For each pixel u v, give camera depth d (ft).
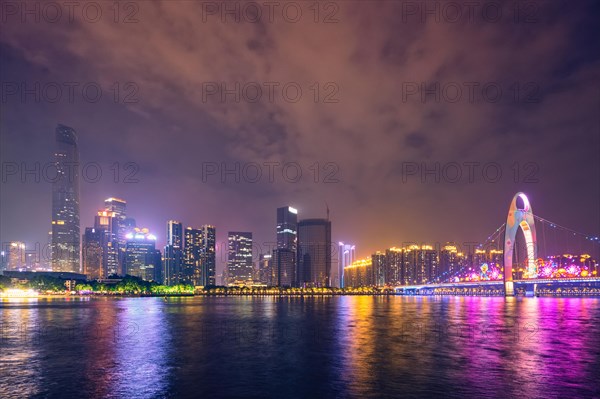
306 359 251.80
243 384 198.08
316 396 180.75
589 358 250.16
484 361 242.58
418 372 216.74
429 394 181.16
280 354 268.00
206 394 183.52
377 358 253.24
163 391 187.32
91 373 216.95
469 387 190.29
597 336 341.62
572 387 189.88
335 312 629.51
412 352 271.90
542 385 192.95
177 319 502.38
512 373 214.07
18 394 181.78
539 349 280.51
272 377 209.87
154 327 414.82
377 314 585.22
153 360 249.96
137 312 618.44
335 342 315.58
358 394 182.80
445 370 220.64
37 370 223.10
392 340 324.19
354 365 234.38
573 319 488.02
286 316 552.00
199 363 241.55
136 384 197.47
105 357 258.57
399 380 202.39
